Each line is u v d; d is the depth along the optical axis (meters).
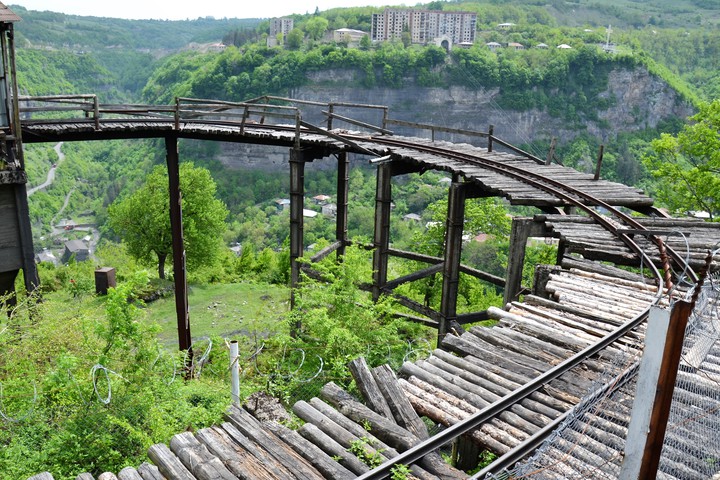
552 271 10.66
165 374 8.42
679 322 3.43
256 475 5.11
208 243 29.38
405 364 7.19
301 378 10.29
